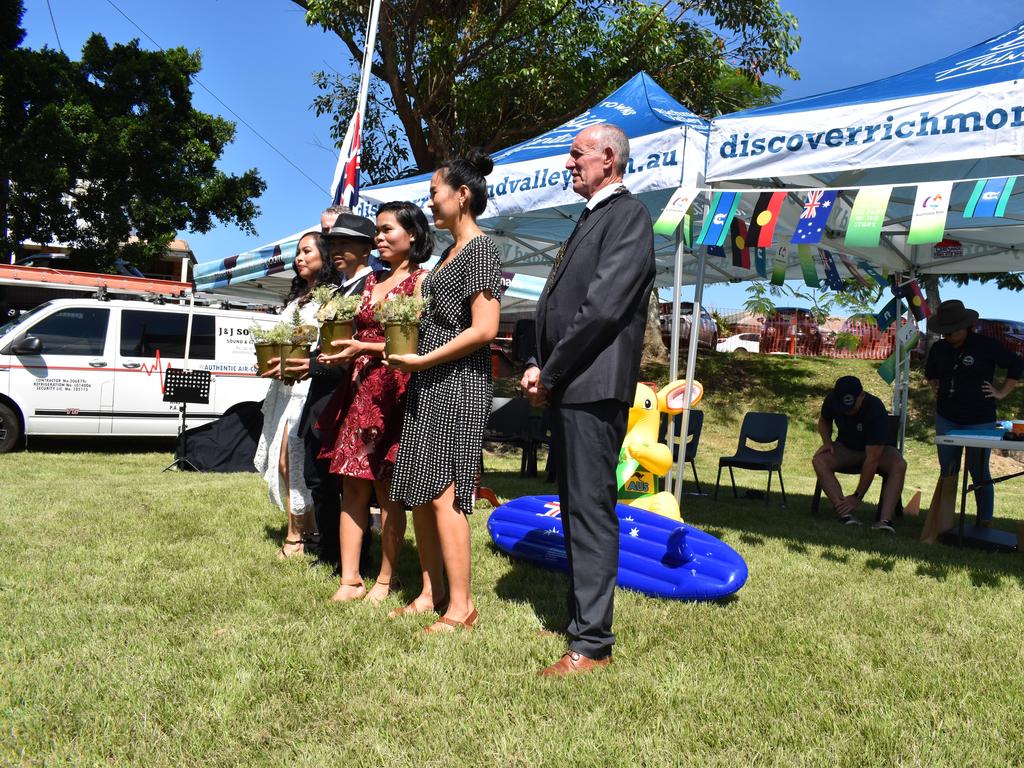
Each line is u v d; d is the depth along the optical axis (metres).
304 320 3.83
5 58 18.86
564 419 2.71
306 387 3.99
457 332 3.03
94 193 19.95
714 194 5.20
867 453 6.65
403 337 2.89
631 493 5.26
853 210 4.54
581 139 2.87
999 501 9.65
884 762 2.09
